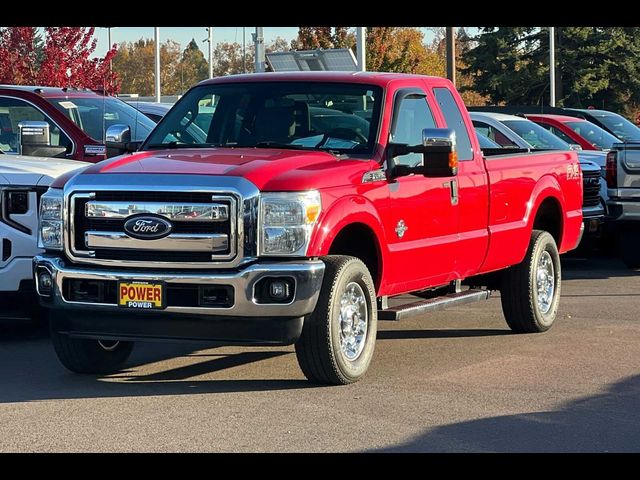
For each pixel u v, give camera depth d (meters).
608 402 7.68
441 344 9.93
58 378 8.42
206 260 7.44
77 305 7.70
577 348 9.74
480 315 11.70
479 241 9.57
